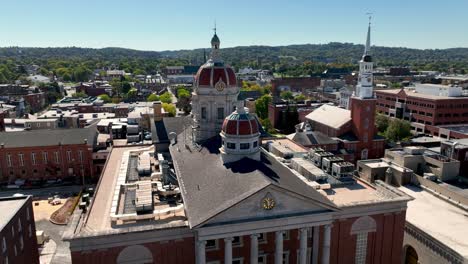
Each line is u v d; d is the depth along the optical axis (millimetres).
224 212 44656
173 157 69562
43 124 137875
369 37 119438
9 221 53375
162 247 47781
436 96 162750
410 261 64938
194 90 74375
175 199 54875
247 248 51969
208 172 56156
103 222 48719
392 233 57281
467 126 150000
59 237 75188
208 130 73500
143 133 141125
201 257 45250
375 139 123938
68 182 106625
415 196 75188
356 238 56062
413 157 88688
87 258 45656
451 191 73250
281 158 75062
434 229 61438
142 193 53250
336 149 121000
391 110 179875
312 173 63625
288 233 54094
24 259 59125
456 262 53656
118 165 73375
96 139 118375
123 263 46875
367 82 121188
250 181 47781
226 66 73750
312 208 48312
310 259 55750
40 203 92000
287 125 164875
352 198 57844
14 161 105688
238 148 56031
